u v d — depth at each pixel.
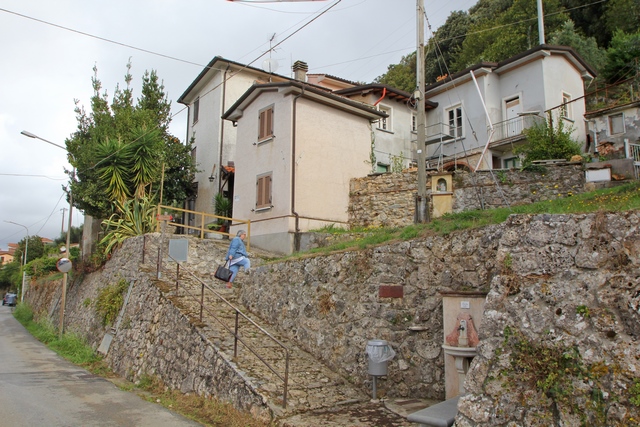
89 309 17.33
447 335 7.07
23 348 17.48
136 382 11.01
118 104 24.66
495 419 4.89
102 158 19.56
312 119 18.36
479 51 35.06
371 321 8.58
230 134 25.00
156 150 20.27
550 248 5.31
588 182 15.55
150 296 12.60
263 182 18.45
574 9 33.19
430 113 26.86
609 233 4.94
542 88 22.52
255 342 9.79
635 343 4.34
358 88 24.39
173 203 25.44
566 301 4.95
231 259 12.20
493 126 23.69
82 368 13.23
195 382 9.14
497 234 7.29
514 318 5.22
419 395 7.69
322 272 9.94
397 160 23.14
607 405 4.28
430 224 9.19
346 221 18.78
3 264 85.25
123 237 16.98
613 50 26.09
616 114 20.98
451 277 7.74
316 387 8.09
